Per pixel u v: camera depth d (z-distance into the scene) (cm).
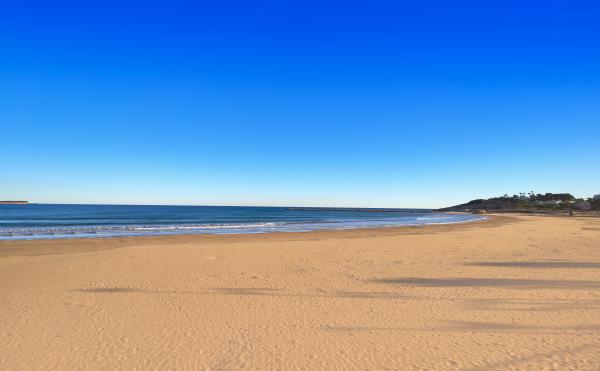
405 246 1786
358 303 726
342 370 432
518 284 882
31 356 473
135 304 720
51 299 756
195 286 882
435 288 851
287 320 619
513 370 427
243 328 579
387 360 459
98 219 5141
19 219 4988
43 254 1501
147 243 1981
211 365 445
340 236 2494
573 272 1034
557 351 480
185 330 569
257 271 1091
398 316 639
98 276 998
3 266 1152
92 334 552
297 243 1928
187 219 5494
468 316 636
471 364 445
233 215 7769
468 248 1691
